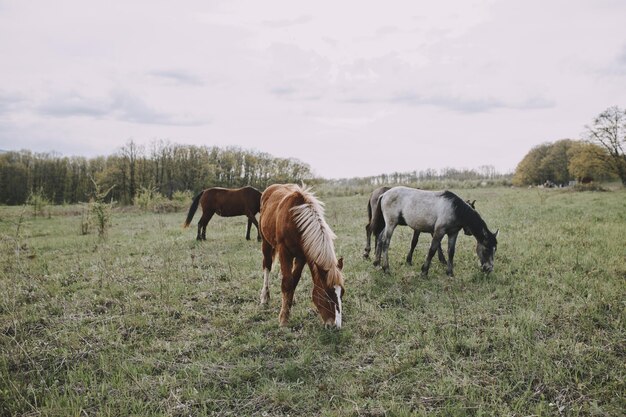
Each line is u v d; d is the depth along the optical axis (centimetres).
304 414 363
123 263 862
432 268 775
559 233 1025
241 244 1094
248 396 388
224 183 4381
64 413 356
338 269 478
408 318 539
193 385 401
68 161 5662
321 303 477
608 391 374
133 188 4509
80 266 845
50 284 708
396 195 762
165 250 988
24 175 5288
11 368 434
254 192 1155
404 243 1002
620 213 1359
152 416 355
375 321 535
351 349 467
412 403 370
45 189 5184
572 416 347
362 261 843
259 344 475
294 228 505
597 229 1048
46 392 389
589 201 1988
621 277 663
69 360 449
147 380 408
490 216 1468
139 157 4656
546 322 511
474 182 5425
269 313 574
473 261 811
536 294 600
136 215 2359
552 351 438
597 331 477
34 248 1095
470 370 416
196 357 457
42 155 5553
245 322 545
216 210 1165
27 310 584
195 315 566
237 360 446
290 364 427
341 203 2684
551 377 395
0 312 589
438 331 505
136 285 698
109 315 571
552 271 704
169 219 1964
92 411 367
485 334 484
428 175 8194
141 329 526
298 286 679
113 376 414
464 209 699
